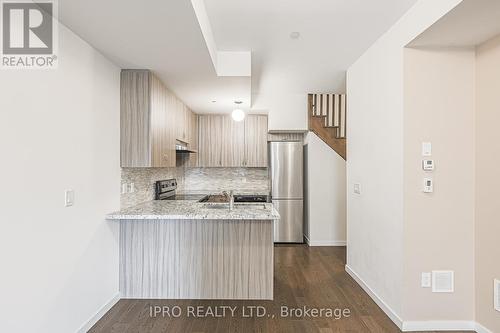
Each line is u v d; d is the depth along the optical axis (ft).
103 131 8.82
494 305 7.57
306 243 17.94
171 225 10.06
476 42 7.93
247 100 14.58
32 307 5.97
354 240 11.82
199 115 18.70
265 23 8.59
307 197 17.92
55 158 6.66
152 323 8.39
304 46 10.18
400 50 8.30
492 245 7.66
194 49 8.35
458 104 8.21
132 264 10.08
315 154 17.25
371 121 10.19
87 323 7.93
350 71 12.23
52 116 6.57
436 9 6.75
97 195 8.46
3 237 5.30
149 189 12.94
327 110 17.34
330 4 7.57
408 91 8.16
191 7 6.16
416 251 8.20
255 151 18.78
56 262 6.68
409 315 8.18
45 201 6.33
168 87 12.11
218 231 10.02
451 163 8.21
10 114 5.48
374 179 9.96
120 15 6.47
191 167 20.02
